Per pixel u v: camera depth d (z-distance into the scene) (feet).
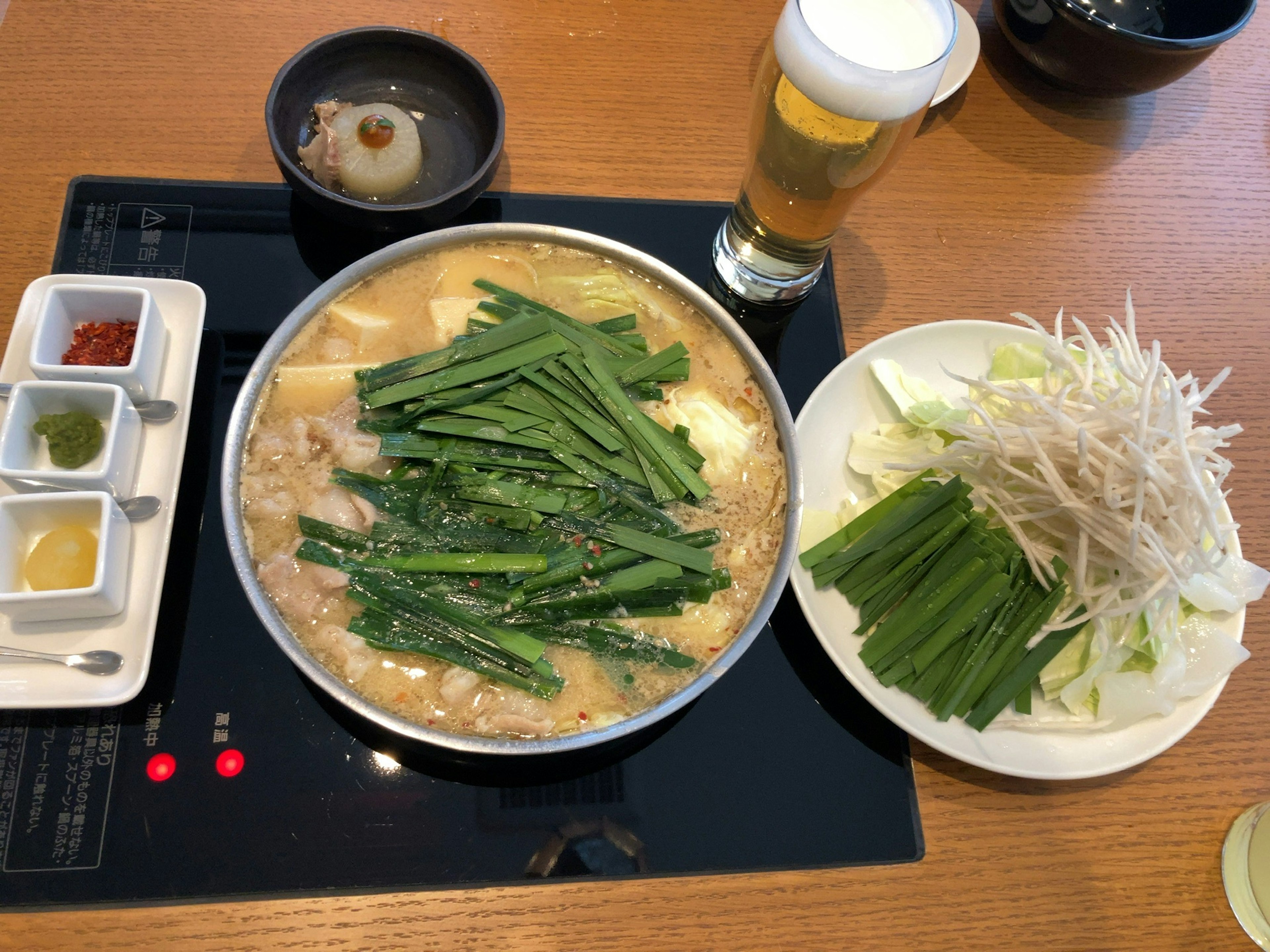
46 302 1.44
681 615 1.41
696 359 1.56
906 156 1.88
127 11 1.76
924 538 1.46
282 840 1.32
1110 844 1.45
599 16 1.89
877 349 1.62
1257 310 1.86
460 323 1.53
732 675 1.48
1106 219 1.89
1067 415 1.53
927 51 1.36
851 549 1.47
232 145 1.70
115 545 1.35
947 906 1.39
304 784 1.35
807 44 1.28
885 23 1.38
